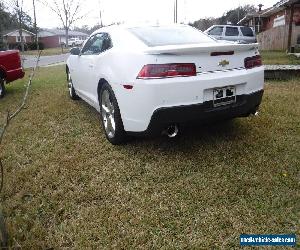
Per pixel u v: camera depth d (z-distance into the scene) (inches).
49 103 257.1
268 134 172.1
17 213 117.1
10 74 306.8
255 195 120.7
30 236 104.1
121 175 138.6
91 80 191.2
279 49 856.9
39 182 135.5
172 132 146.4
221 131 177.8
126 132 155.0
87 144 171.3
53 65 689.6
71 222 111.0
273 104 225.3
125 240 101.7
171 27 177.9
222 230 104.5
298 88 279.4
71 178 137.5
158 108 135.6
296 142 162.4
